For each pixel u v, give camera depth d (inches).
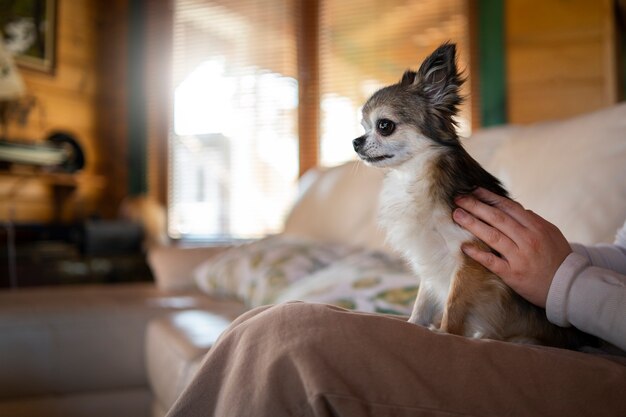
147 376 76.5
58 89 142.0
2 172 119.8
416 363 23.8
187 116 152.6
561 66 118.0
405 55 130.2
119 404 75.3
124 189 155.8
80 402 73.6
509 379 24.0
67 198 144.5
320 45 138.1
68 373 73.6
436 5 127.6
